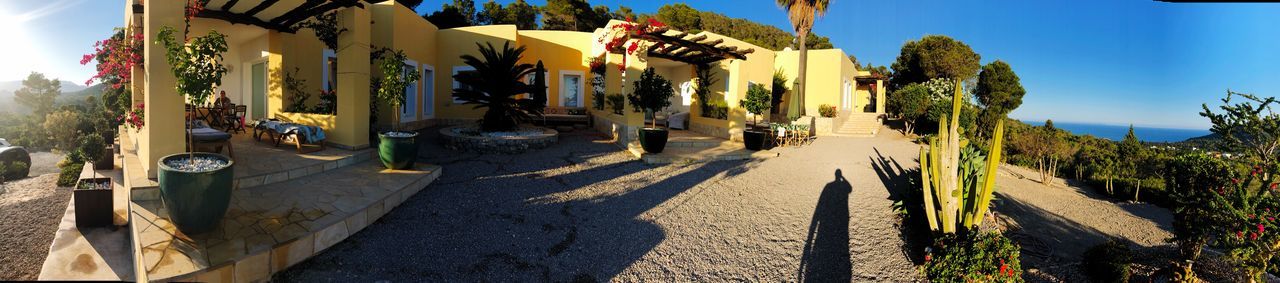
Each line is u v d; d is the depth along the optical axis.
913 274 4.82
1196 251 4.97
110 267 3.98
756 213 6.40
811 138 15.87
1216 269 4.96
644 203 6.50
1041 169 11.78
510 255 4.60
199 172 3.70
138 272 3.64
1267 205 4.13
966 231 4.97
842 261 5.06
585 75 16.64
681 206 6.46
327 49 10.83
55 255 4.10
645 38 9.91
